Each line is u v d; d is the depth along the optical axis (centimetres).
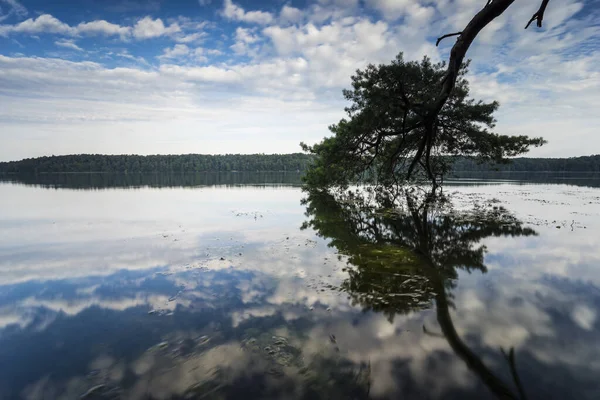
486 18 905
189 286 534
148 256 716
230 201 1816
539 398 266
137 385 294
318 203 1714
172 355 338
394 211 1382
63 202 1748
